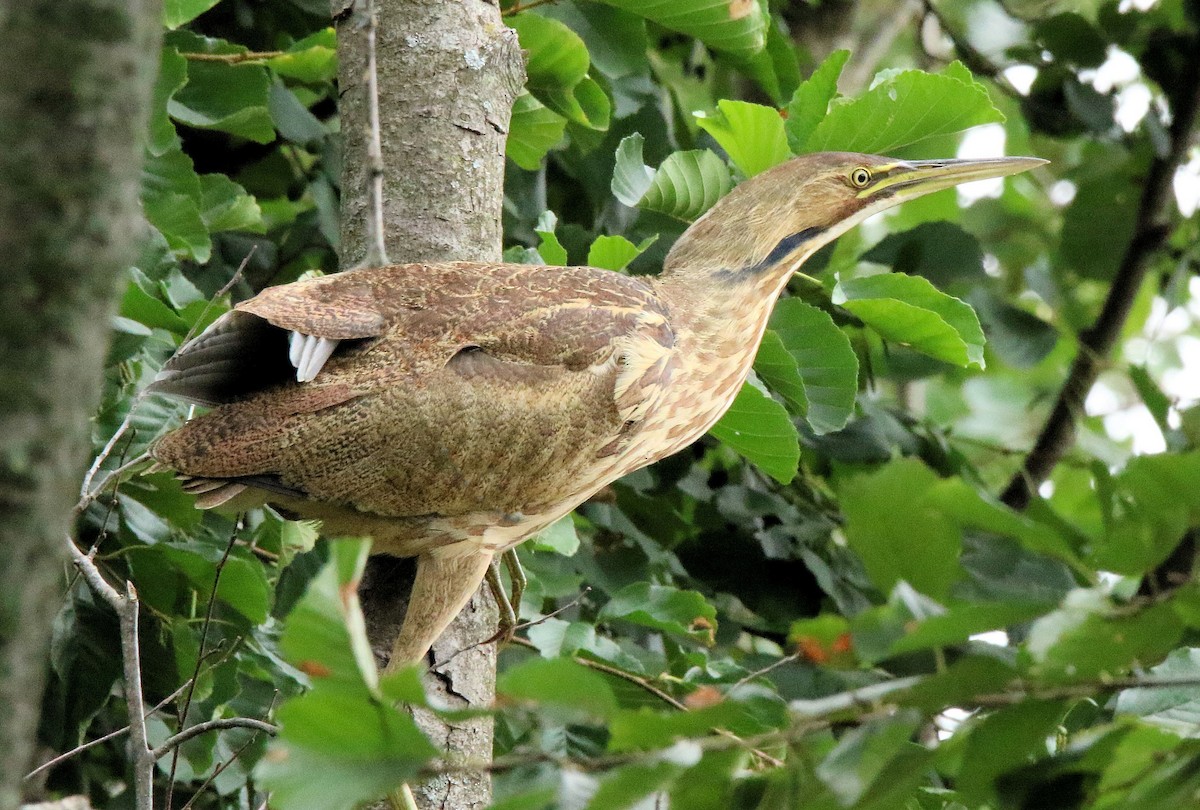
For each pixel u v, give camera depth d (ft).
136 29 12.60
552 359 29.86
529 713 17.43
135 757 23.67
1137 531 18.47
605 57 38.96
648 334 31.14
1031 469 48.44
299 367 27.73
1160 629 17.87
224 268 39.86
